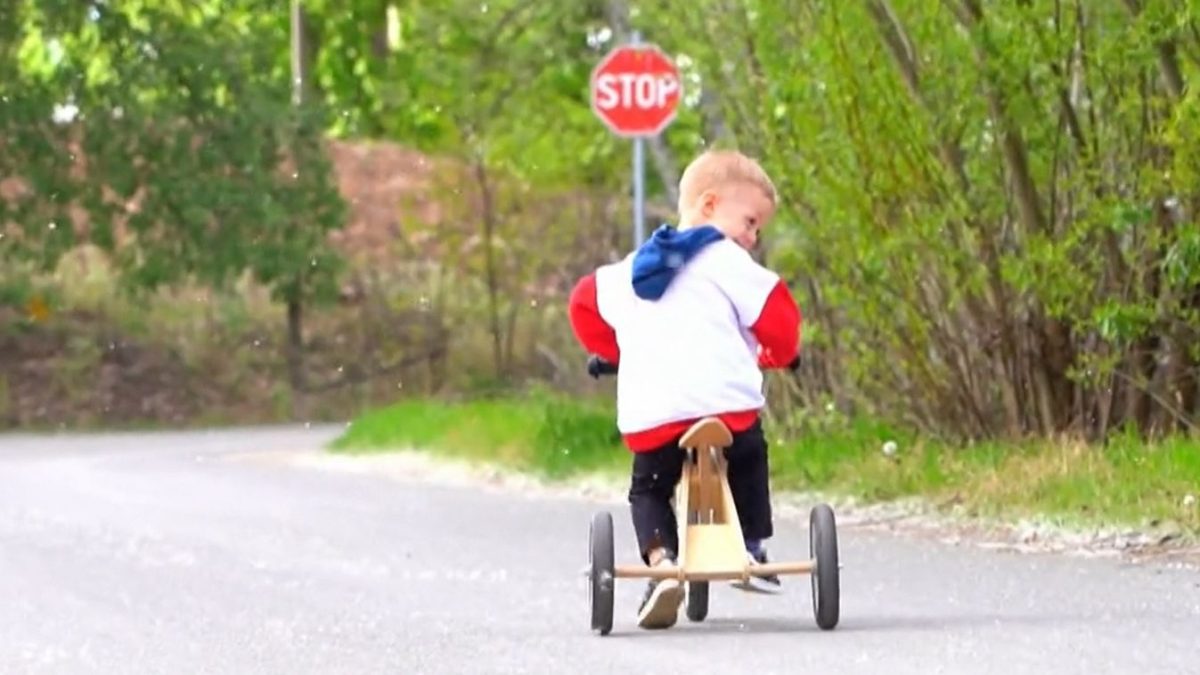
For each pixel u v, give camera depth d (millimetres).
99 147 82000
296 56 89062
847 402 33156
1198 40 26500
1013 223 29281
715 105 36750
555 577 20656
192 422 86562
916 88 28672
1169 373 29234
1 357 87188
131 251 83688
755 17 30750
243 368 89438
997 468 27797
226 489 35562
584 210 72688
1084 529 23750
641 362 15984
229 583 20328
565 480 35875
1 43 81438
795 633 15883
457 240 81875
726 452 16047
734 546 15703
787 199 30344
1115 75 27719
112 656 15656
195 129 83562
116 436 74312
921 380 30734
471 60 59750
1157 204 27984
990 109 28359
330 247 87562
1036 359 30047
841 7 28484
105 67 83125
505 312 83250
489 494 33750
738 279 15969
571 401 46438
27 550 23984
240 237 84312
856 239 29641
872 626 16234
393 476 39375
